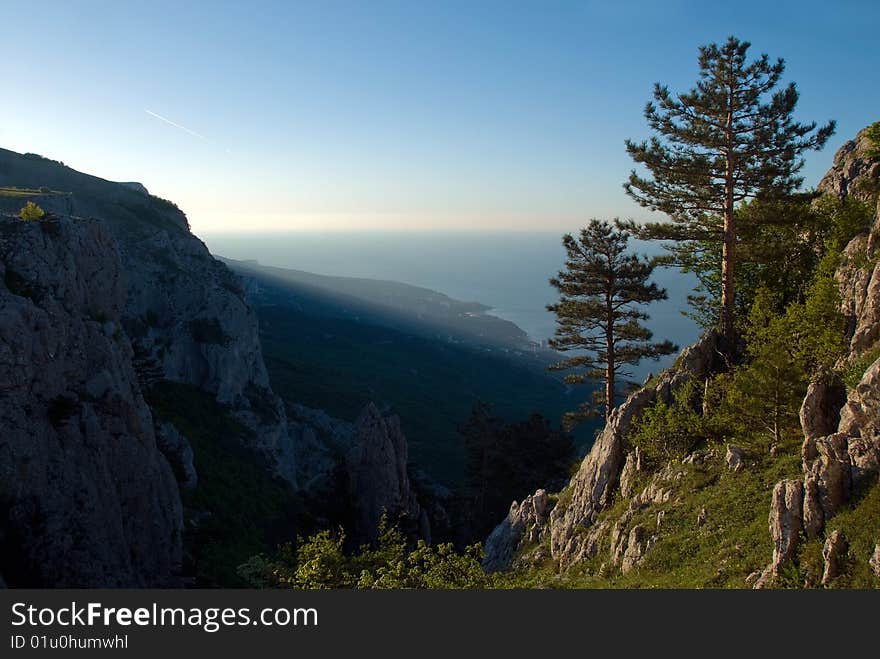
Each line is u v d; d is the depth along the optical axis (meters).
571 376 44.41
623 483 29.02
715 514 21.66
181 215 105.69
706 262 39.81
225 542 42.56
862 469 16.56
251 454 71.31
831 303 25.39
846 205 33.22
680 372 31.47
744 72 31.78
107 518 28.36
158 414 54.88
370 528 51.03
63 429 27.55
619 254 42.22
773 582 16.19
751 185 33.06
